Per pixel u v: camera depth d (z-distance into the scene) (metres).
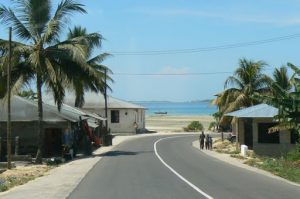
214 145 50.28
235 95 50.75
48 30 32.88
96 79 36.25
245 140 43.00
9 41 30.34
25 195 16.03
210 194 15.65
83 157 36.56
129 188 17.45
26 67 34.31
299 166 26.36
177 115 182.00
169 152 40.53
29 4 33.41
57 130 40.12
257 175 22.44
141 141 58.06
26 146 38.09
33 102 38.94
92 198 15.02
